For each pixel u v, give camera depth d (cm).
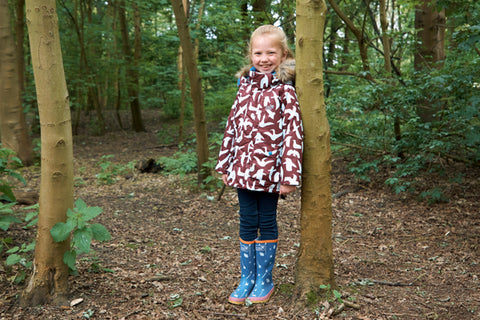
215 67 999
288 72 197
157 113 1570
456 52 452
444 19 527
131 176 615
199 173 529
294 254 299
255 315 199
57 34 193
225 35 602
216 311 204
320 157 198
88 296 216
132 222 390
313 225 205
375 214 405
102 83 1191
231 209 438
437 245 317
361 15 722
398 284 240
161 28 1210
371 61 543
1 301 208
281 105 197
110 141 1026
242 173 201
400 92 439
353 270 266
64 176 202
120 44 1265
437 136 421
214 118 857
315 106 195
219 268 268
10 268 243
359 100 458
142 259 285
